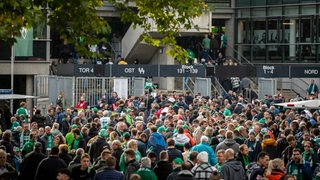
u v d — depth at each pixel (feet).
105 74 154.81
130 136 94.12
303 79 188.65
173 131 97.45
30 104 174.40
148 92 156.76
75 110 130.00
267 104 151.02
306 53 196.54
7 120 131.13
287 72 160.97
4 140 84.23
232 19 206.59
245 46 205.46
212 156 79.30
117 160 77.46
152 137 87.04
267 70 160.04
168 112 117.91
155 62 196.95
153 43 78.95
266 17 201.98
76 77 155.84
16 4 62.64
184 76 156.97
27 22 64.49
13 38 63.87
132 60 199.52
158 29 76.48
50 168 68.49
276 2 200.03
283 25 199.41
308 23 195.83
